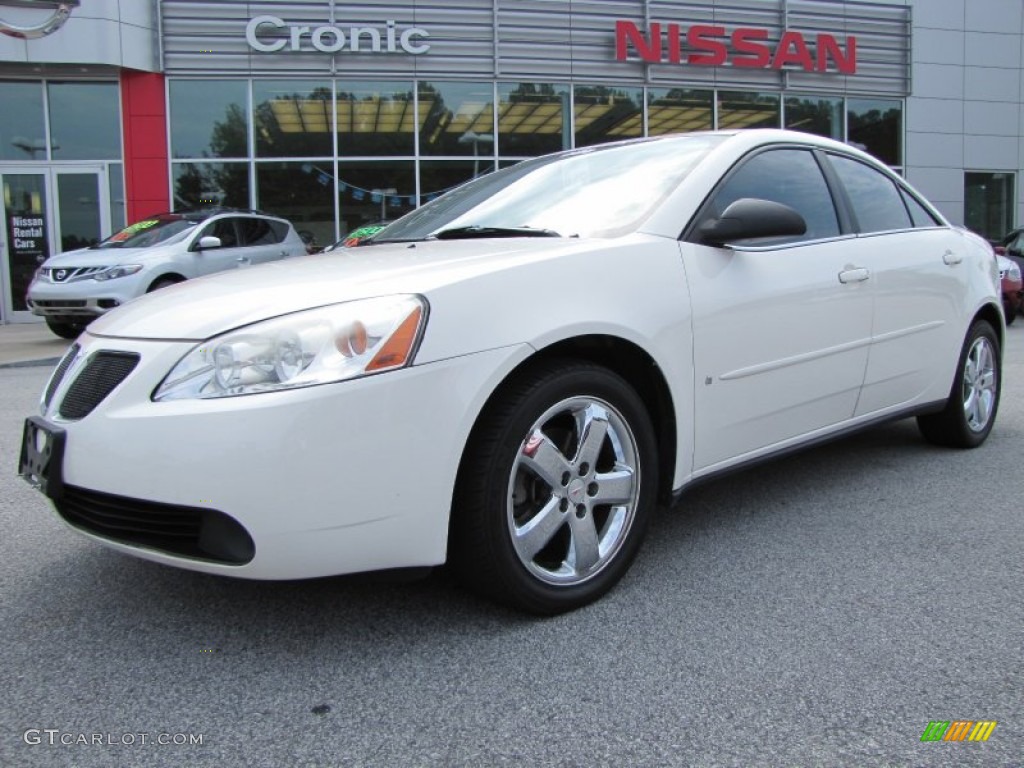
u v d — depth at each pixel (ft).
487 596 8.09
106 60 44.68
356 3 47.75
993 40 59.67
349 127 48.62
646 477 9.01
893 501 12.10
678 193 9.87
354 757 6.15
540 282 8.14
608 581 8.76
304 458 6.80
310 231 48.83
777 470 13.88
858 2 55.93
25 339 37.96
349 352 7.04
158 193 47.24
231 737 6.42
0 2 43.01
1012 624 8.14
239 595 9.02
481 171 50.37
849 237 11.91
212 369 7.10
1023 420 17.58
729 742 6.29
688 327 9.20
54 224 47.03
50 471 7.64
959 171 60.39
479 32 49.24
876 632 8.01
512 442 7.79
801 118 55.83
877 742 6.26
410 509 7.23
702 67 52.85
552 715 6.67
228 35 46.70
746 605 8.64
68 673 7.40
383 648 7.80
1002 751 6.14
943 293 13.50
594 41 50.75
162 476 6.94
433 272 7.89
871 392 12.16
